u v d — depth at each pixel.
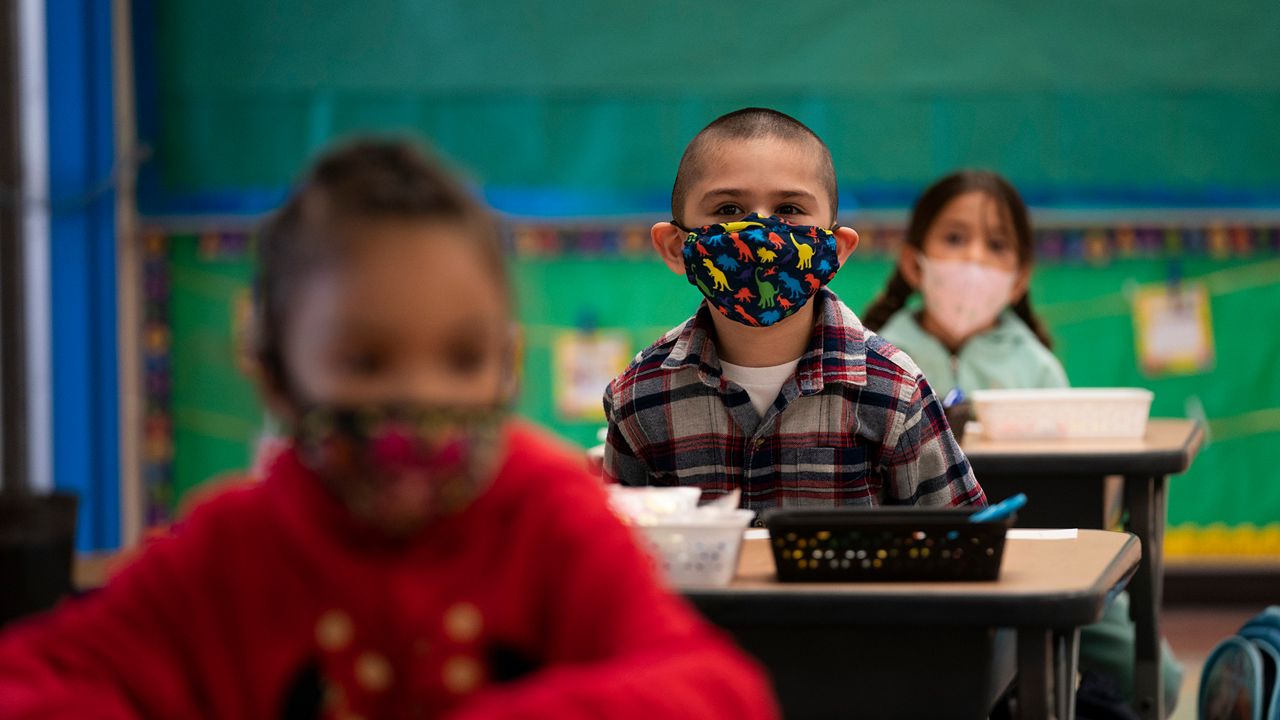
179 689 1.24
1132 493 3.55
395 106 6.38
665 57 6.34
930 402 2.71
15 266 6.10
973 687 2.02
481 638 1.23
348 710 1.22
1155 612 3.53
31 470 6.15
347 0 6.36
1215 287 6.34
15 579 3.02
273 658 1.23
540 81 6.36
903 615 1.94
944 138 6.30
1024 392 4.09
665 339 2.84
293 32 6.35
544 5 6.35
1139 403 3.87
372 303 1.15
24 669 1.21
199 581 1.25
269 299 1.23
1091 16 6.25
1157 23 6.25
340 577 1.22
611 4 6.33
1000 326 4.79
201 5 6.35
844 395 2.69
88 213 6.19
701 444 2.77
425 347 1.17
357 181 1.18
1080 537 2.40
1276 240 6.32
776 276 2.57
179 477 6.36
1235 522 6.36
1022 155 6.30
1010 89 6.29
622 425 2.83
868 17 6.29
